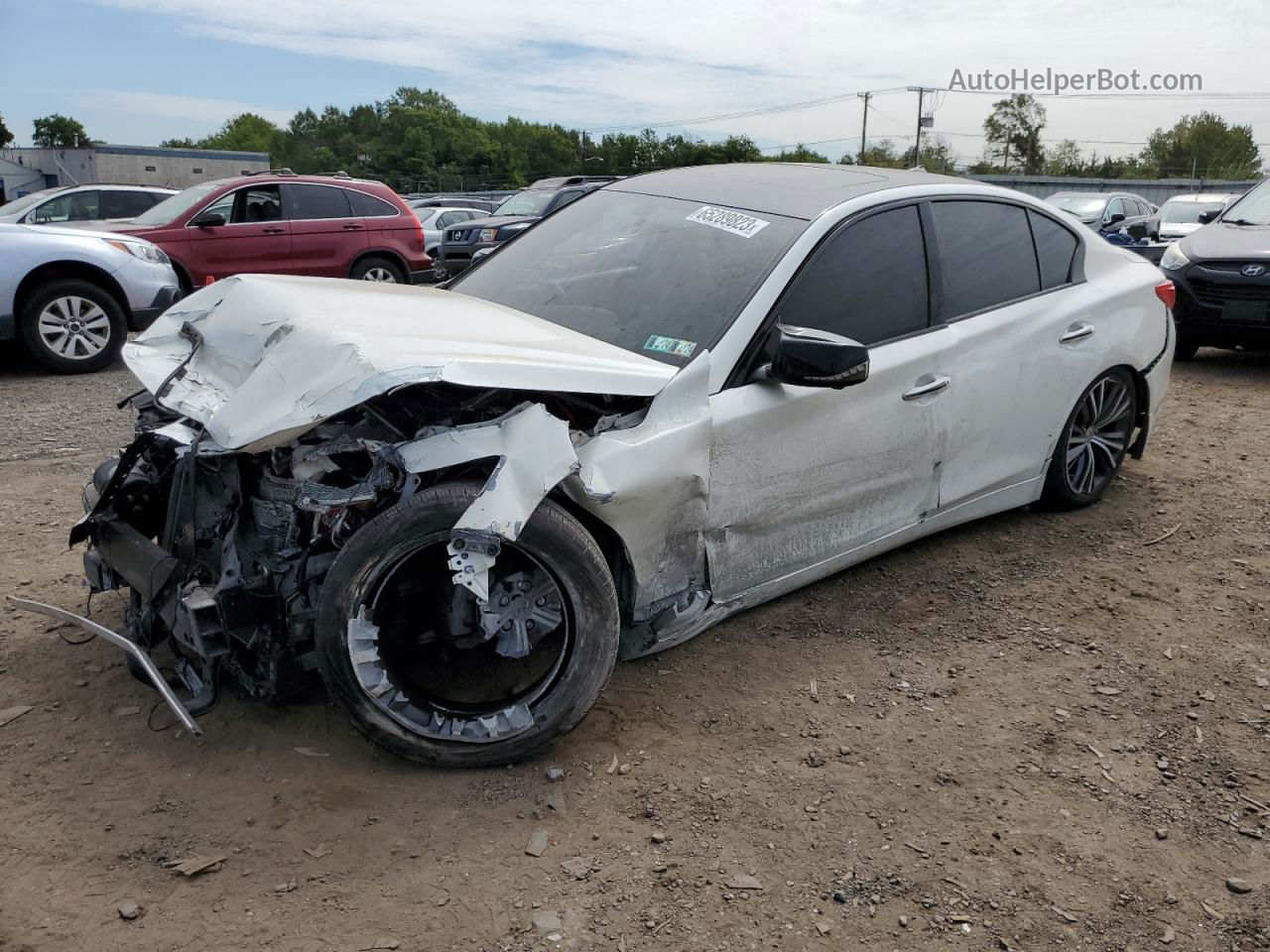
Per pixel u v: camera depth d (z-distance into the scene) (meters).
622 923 2.32
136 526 3.10
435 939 2.25
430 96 119.62
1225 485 5.56
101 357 8.77
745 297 3.29
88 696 3.15
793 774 2.90
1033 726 3.20
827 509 3.54
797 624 3.80
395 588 2.84
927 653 3.63
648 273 3.58
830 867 2.54
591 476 2.75
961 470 4.08
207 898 2.34
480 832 2.60
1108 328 4.63
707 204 3.88
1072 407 4.57
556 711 2.80
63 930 2.22
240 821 2.60
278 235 12.34
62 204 13.32
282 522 2.73
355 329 2.81
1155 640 3.77
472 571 2.51
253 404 2.62
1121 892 2.49
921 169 4.37
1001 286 4.21
